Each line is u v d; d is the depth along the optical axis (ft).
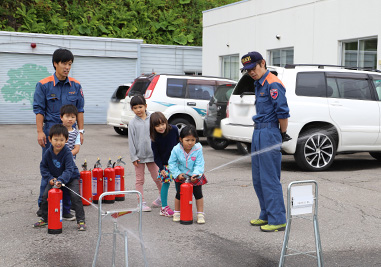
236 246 16.16
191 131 18.30
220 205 21.80
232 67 64.80
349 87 30.60
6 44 69.51
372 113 30.73
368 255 15.33
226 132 32.22
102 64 74.79
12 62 70.23
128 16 87.35
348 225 18.66
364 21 45.34
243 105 31.01
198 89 43.24
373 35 44.52
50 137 17.60
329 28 49.24
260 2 58.39
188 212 18.78
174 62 79.56
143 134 20.81
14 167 32.42
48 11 83.10
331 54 49.11
